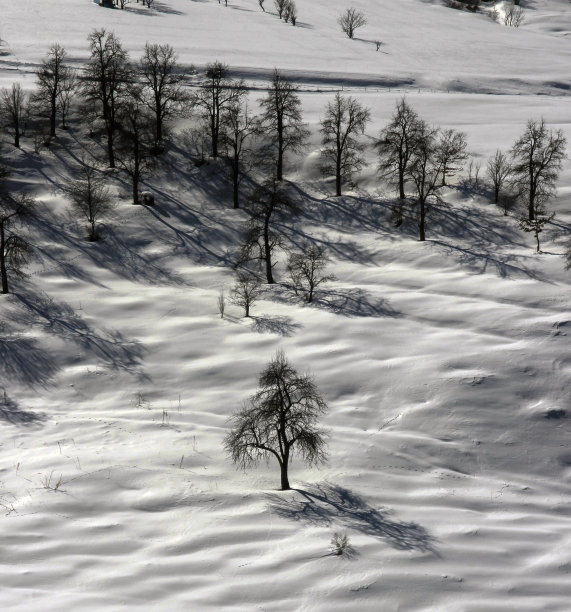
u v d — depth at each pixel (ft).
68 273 186.70
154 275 189.57
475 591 83.71
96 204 206.08
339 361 147.54
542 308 162.50
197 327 164.55
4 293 175.01
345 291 177.78
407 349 150.10
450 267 185.37
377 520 100.12
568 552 93.76
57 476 108.88
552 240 192.85
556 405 133.28
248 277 184.65
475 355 145.59
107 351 155.94
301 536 93.81
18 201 208.85
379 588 82.74
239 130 239.09
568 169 224.33
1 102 254.06
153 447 120.06
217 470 114.01
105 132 250.16
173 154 240.53
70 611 74.33
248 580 83.66
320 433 118.52
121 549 90.48
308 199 221.87
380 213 212.64
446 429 128.57
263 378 115.75
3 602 75.97
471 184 220.23
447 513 103.91
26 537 92.17
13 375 147.43
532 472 120.67
